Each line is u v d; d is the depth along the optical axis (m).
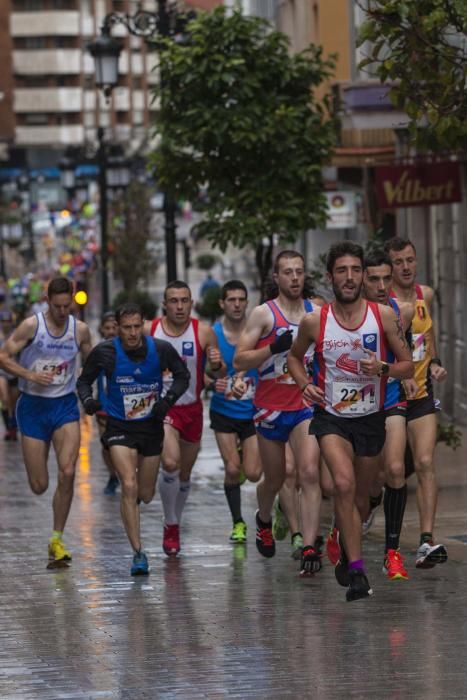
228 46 46.41
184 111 46.88
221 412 30.39
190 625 21.62
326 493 26.50
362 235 72.56
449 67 27.36
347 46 70.81
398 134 58.94
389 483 24.31
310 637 20.55
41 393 27.94
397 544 24.31
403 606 22.58
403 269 26.06
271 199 46.75
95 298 155.50
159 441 26.95
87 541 30.81
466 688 17.39
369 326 21.58
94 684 18.05
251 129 46.03
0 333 64.81
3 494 40.28
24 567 27.48
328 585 24.73
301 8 84.31
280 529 28.69
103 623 21.94
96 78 63.12
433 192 49.00
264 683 17.89
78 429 28.06
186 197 48.03
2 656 19.80
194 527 32.69
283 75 46.72
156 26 52.78
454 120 26.72
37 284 128.88
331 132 47.44
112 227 119.25
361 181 68.06
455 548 27.59
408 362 21.58
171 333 28.55
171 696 17.34
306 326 21.80
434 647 19.67
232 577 25.84
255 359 25.31
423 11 26.98
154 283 169.12
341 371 21.64
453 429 36.31
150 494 27.19
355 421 21.88
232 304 29.81
